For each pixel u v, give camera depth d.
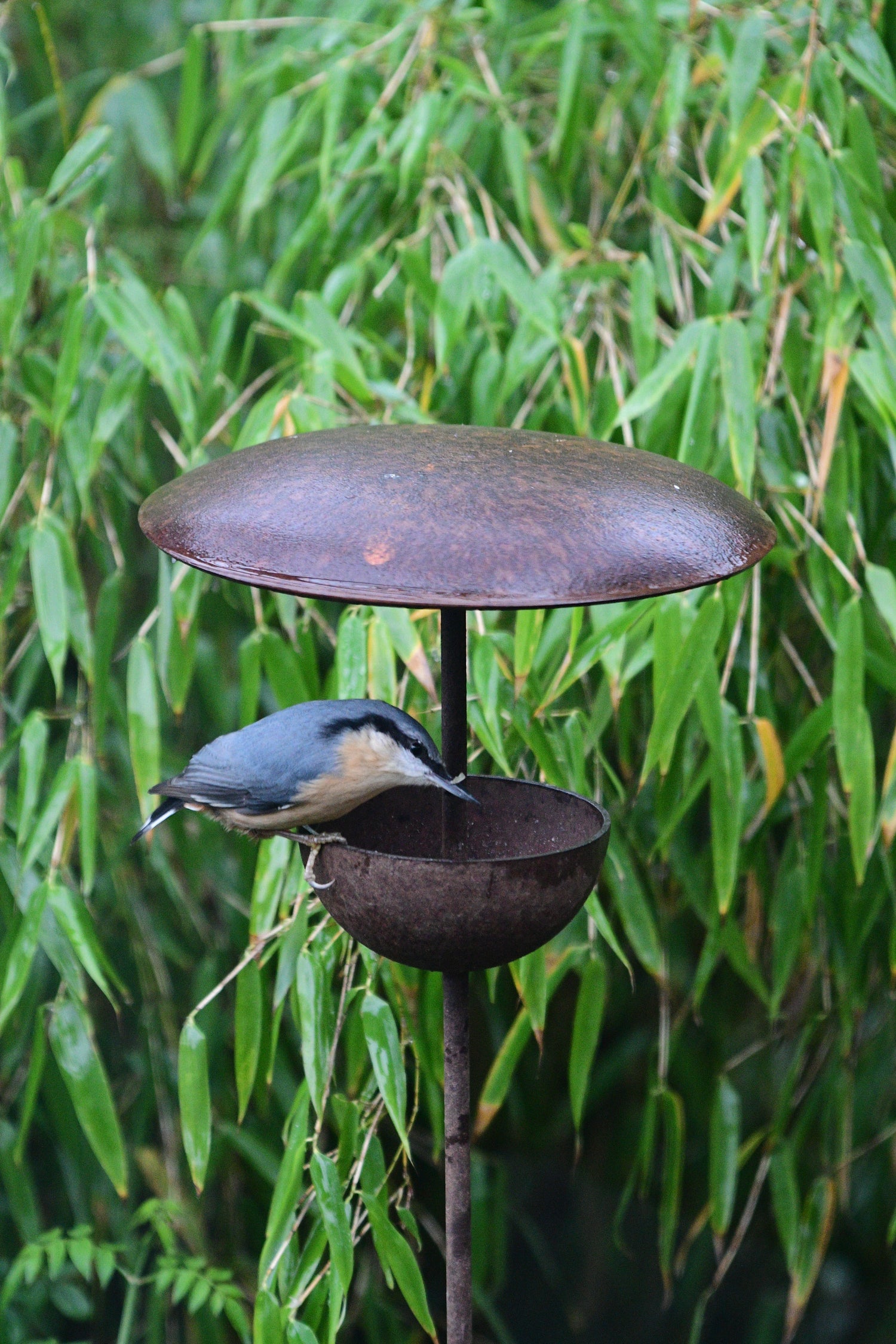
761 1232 6.85
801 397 4.23
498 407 4.25
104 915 5.35
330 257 4.86
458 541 2.31
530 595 2.22
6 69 5.07
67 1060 4.00
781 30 4.41
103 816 5.07
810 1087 5.15
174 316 4.59
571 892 2.71
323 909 3.87
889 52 4.52
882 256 4.04
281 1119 5.26
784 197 4.12
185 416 4.15
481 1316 6.71
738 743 3.83
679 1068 6.10
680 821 4.55
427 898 2.61
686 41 4.46
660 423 4.16
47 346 4.74
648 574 2.31
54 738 5.14
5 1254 5.50
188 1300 5.18
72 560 4.19
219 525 2.46
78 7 6.57
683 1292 7.19
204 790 3.16
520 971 3.85
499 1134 6.91
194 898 5.18
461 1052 3.02
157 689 4.55
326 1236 3.69
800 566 4.40
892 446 3.90
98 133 4.43
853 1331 6.73
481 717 3.82
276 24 5.07
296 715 3.09
